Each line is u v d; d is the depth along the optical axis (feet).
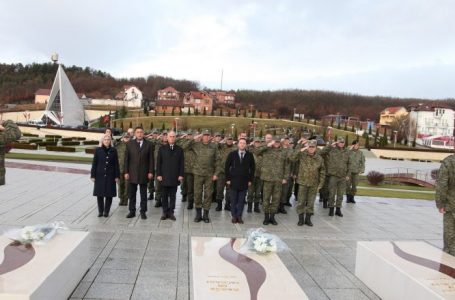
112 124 224.74
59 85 181.88
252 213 31.24
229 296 11.18
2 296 10.08
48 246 14.17
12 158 68.49
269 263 13.78
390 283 14.33
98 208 27.27
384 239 24.72
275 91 392.68
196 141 30.32
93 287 14.84
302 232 25.49
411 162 141.79
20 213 26.81
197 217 26.99
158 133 37.11
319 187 27.68
